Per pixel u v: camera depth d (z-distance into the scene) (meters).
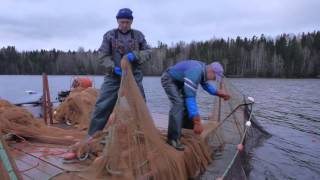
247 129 8.57
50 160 4.73
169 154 4.53
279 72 71.56
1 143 2.85
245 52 75.06
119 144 4.11
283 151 8.51
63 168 4.41
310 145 9.20
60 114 7.72
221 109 7.96
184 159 4.82
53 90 29.02
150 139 4.29
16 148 5.30
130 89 4.30
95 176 4.07
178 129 5.02
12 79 52.88
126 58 4.40
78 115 7.45
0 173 2.82
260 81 55.22
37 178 4.11
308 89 34.00
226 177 5.63
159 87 37.03
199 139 5.56
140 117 4.29
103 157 4.13
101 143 4.80
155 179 4.11
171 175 4.33
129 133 4.17
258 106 18.27
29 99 9.49
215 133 6.46
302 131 11.12
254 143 8.99
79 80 9.27
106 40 4.96
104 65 4.93
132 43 4.96
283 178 6.64
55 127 6.74
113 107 5.10
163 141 4.77
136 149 4.15
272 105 18.89
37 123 6.32
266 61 72.62
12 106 6.55
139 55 4.82
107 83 5.04
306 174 6.89
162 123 7.91
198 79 5.14
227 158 6.17
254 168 7.09
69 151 4.93
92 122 5.11
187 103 5.18
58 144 5.56
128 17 4.88
